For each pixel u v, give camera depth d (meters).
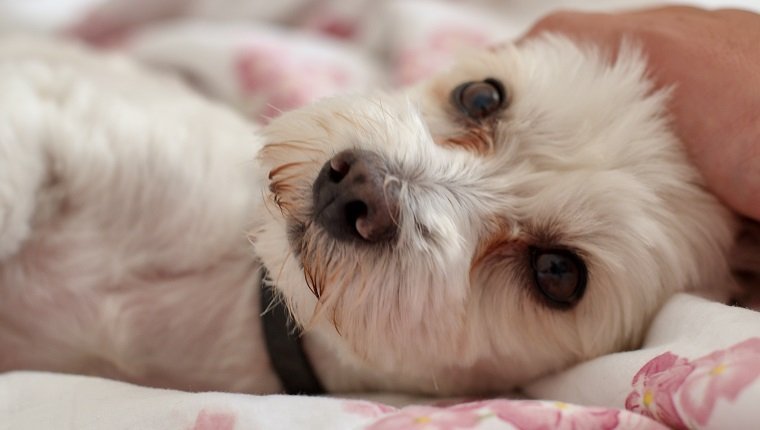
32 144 0.31
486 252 0.29
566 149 0.30
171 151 0.33
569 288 0.30
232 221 0.33
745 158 0.28
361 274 0.27
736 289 0.31
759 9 0.42
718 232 0.31
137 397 0.26
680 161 0.30
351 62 0.49
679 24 0.31
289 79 0.46
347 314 0.28
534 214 0.29
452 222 0.28
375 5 0.56
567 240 0.29
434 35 0.50
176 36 0.49
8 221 0.31
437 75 0.35
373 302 0.27
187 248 0.33
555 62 0.32
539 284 0.30
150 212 0.33
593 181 0.29
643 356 0.26
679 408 0.22
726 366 0.22
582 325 0.30
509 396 0.31
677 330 0.26
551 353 0.30
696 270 0.30
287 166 0.28
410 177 0.28
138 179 0.32
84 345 0.32
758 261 0.32
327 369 0.32
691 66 0.30
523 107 0.31
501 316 0.30
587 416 0.23
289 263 0.28
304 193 0.27
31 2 0.55
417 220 0.27
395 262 0.27
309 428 0.23
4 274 0.32
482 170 0.29
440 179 0.28
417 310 0.27
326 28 0.56
